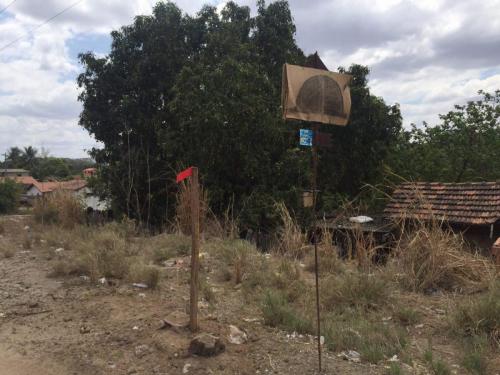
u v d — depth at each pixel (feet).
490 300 17.52
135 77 64.03
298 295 21.25
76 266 26.63
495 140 75.20
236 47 61.57
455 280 22.98
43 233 42.91
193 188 16.07
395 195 52.49
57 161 271.90
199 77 56.44
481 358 14.26
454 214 45.39
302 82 13.88
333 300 20.43
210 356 14.73
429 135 82.94
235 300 21.13
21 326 18.56
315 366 14.21
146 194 66.03
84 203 53.67
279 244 31.81
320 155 65.77
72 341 16.74
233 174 58.95
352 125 65.72
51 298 21.93
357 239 28.73
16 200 127.54
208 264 27.73
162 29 63.87
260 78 57.88
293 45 68.80
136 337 16.49
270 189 56.24
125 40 66.64
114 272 25.17
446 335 16.94
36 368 14.93
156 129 64.18
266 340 16.21
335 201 59.06
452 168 74.95
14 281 25.38
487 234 43.11
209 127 54.60
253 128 55.77
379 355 14.82
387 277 23.47
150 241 35.91
